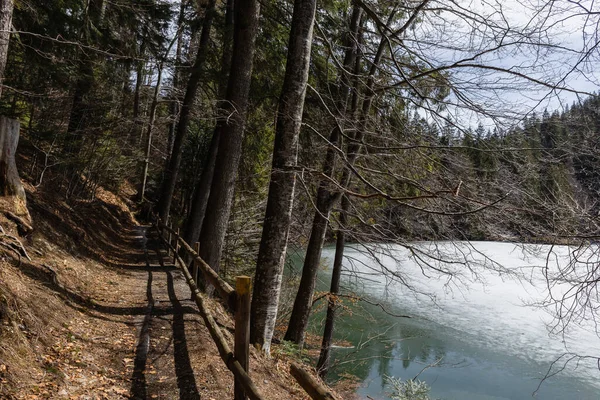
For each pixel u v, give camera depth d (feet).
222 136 32.30
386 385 35.86
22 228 22.79
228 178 32.32
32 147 37.14
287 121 21.81
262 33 38.24
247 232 50.78
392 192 29.60
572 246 19.33
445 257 27.09
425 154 25.34
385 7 32.22
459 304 59.82
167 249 46.52
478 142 22.89
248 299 12.22
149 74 63.05
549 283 20.26
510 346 45.57
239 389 12.07
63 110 40.86
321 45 32.89
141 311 22.74
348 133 29.71
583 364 41.06
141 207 75.25
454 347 45.39
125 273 33.47
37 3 34.68
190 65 51.62
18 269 18.93
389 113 28.84
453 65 22.74
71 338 16.56
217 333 14.49
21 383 12.23
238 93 31.83
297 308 33.65
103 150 50.90
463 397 34.60
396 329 49.55
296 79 21.80
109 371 15.05
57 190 40.91
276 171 21.61
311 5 21.93
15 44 32.94
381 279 66.69
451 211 23.17
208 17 48.44
